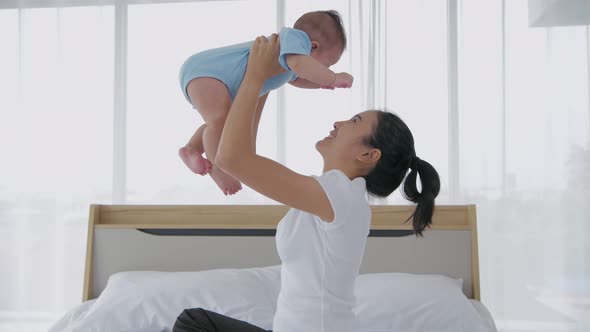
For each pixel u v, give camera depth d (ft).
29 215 11.01
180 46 10.91
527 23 10.51
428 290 8.05
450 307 7.74
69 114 11.00
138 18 10.99
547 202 10.43
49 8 11.15
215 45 10.87
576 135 10.41
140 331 7.63
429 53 10.55
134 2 11.00
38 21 11.16
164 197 10.77
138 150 10.84
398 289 8.08
